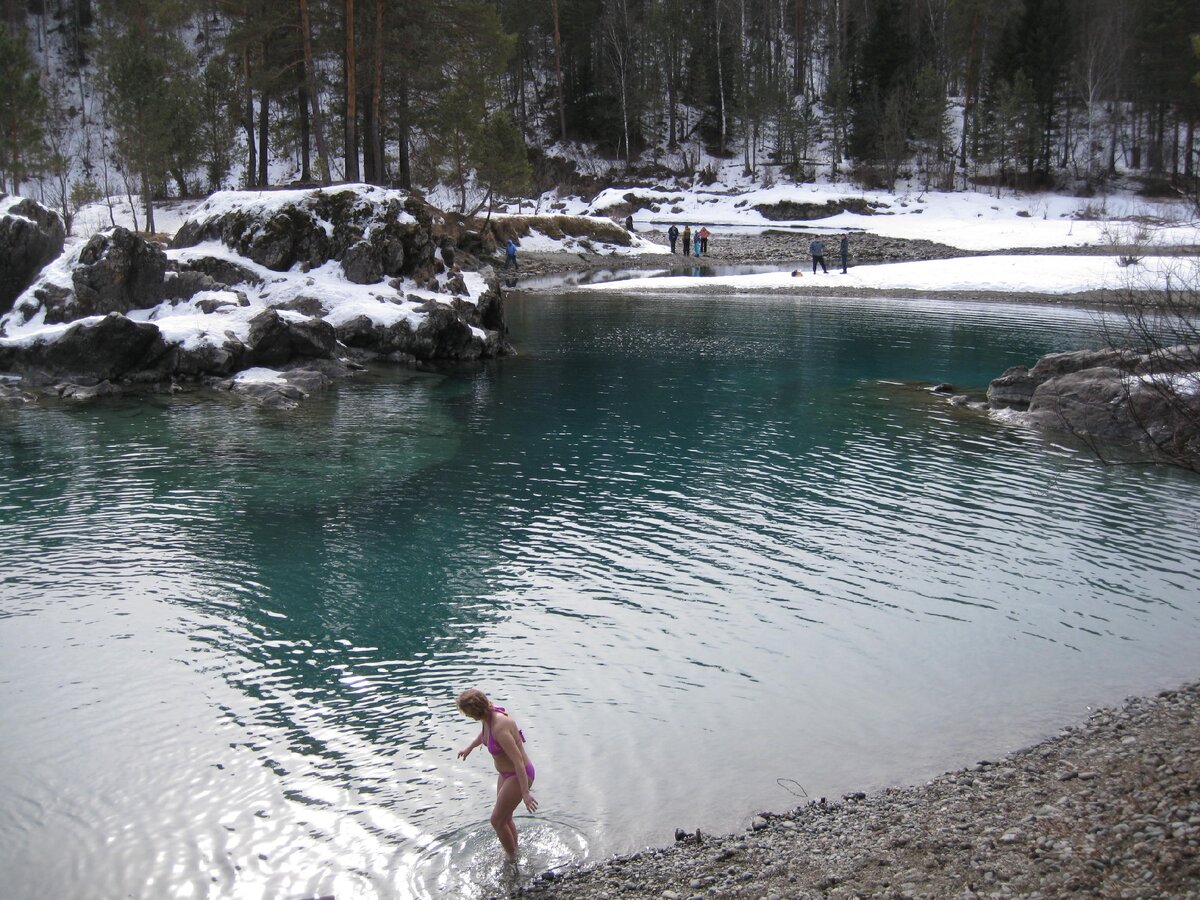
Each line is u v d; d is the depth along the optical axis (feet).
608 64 312.29
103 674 32.99
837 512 51.67
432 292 112.68
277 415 73.41
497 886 22.33
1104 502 53.62
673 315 136.05
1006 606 39.73
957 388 86.33
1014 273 164.66
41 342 82.07
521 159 196.34
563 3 302.45
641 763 27.89
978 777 26.50
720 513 51.37
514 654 35.04
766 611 39.09
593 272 196.44
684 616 38.52
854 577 42.73
